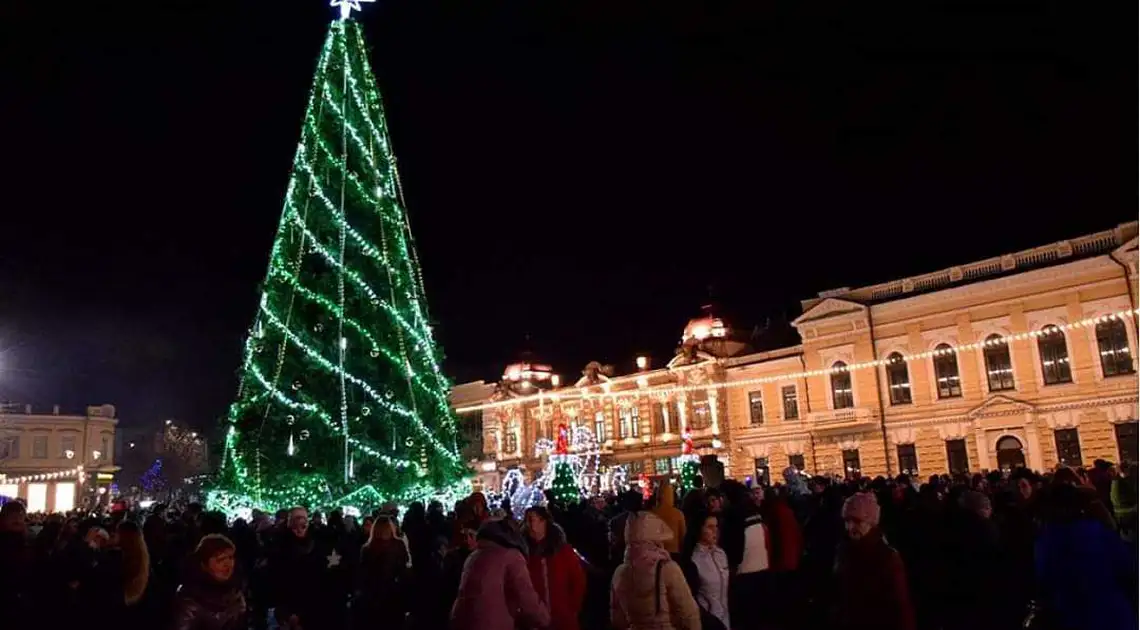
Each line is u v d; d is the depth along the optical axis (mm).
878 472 44344
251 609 12445
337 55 23875
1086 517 6320
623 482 53531
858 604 7164
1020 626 11523
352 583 11516
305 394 20938
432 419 22844
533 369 66938
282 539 11414
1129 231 37969
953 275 43656
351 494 20422
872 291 46750
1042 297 40250
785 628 12945
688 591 7129
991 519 11836
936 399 43156
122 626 8641
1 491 76312
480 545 7332
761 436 50344
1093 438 37938
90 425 82562
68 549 9703
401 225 23797
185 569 6914
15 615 9008
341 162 22688
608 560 14789
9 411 78188
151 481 91062
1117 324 38062
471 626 6918
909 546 13352
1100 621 5891
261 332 21953
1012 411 40188
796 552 12703
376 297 22062
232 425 21078
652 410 56875
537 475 62250
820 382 47781
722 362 52906
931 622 12844
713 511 10805
